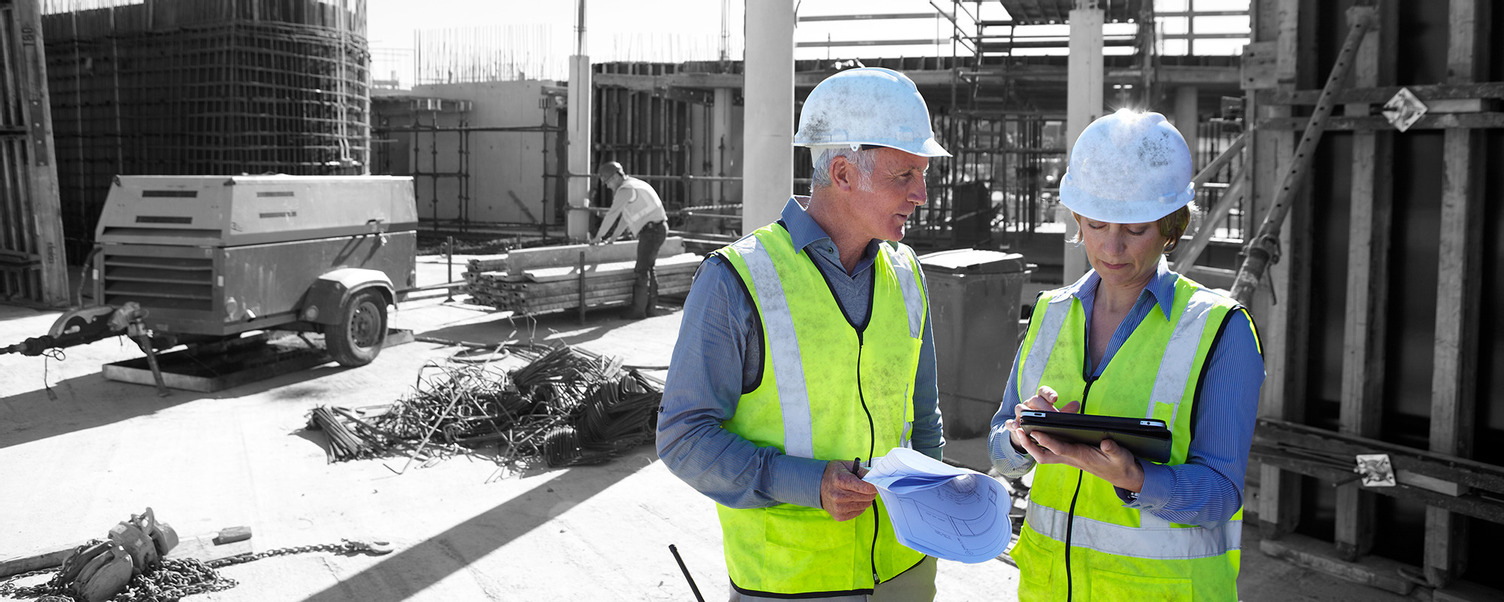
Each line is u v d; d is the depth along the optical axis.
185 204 7.55
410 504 5.22
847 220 2.20
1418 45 4.01
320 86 15.18
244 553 4.44
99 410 7.05
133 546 4.18
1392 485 3.94
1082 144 2.05
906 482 1.86
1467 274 3.82
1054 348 2.21
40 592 4.05
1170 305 2.06
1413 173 4.08
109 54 15.84
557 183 25.05
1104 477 1.84
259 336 9.06
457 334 10.38
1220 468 1.95
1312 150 4.05
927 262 6.54
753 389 2.18
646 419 6.35
